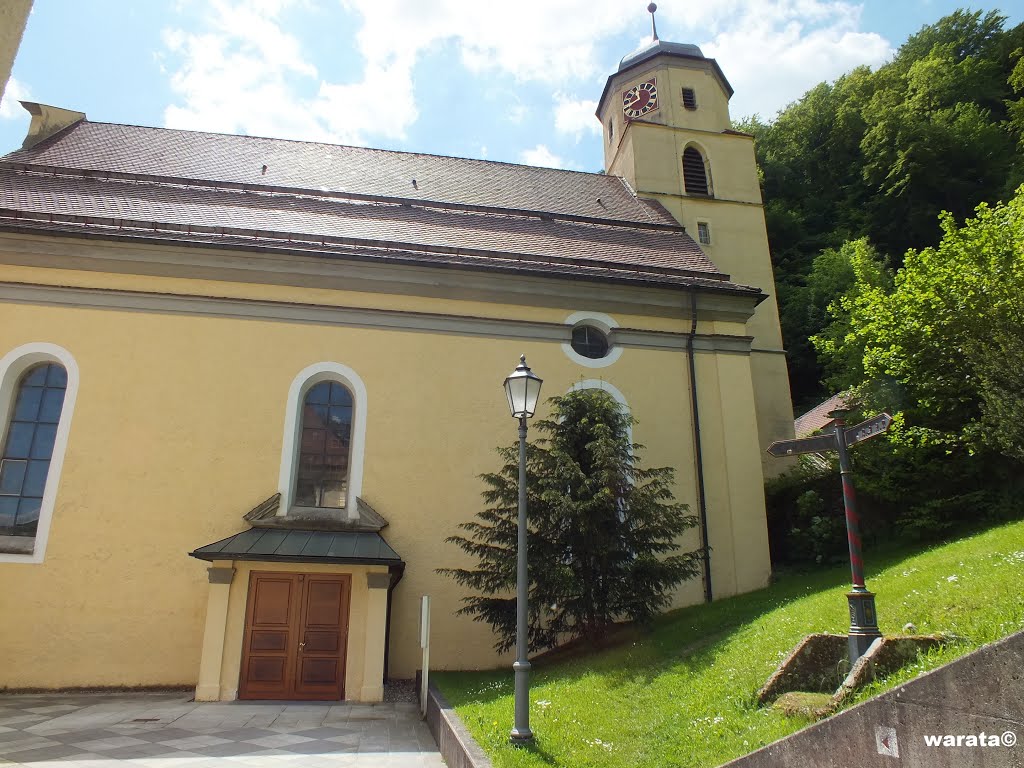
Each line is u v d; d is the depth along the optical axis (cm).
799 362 3294
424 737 882
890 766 361
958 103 3553
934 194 3400
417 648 1305
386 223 1650
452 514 1381
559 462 1143
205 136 1966
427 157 2122
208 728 912
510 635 1156
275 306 1416
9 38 368
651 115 2291
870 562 1263
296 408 1372
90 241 1367
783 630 881
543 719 762
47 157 1667
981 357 1197
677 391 1579
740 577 1473
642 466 1504
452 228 1694
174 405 1329
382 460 1382
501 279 1538
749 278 2138
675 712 714
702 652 926
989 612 655
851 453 1464
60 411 1309
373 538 1278
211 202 1586
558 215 1878
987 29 4253
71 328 1333
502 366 1494
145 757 754
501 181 2073
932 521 1254
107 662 1188
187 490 1291
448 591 1338
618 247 1791
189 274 1397
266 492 1317
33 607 1194
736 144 2284
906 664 581
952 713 329
